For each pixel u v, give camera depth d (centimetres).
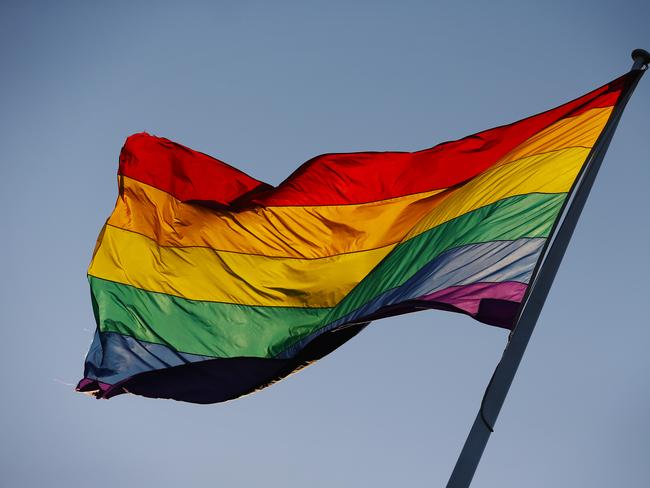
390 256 1058
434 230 1020
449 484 722
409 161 1148
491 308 838
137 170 1211
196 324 1161
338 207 1160
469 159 1126
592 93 1039
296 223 1167
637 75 994
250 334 1151
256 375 1135
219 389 1140
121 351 1152
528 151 1016
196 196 1227
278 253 1172
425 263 979
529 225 925
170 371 1148
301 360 1095
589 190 900
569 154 988
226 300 1162
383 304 967
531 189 967
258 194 1195
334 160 1155
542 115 1096
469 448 732
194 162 1238
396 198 1144
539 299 830
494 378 772
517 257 889
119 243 1186
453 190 1086
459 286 887
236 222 1180
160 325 1162
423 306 866
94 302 1165
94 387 1165
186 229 1196
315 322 1136
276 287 1161
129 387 1149
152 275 1178
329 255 1150
